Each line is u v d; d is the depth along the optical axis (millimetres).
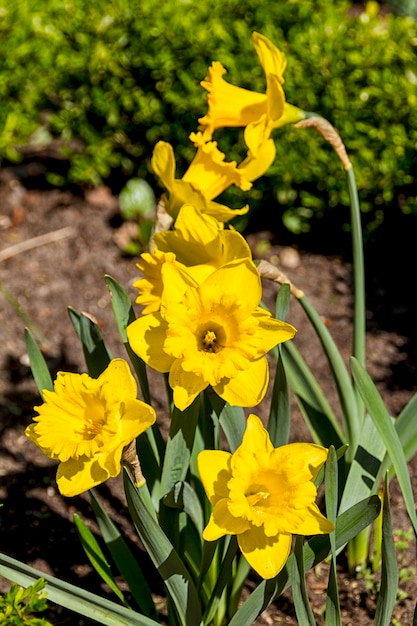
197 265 954
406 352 1567
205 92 1691
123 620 1008
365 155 1639
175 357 909
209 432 1034
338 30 1646
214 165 1009
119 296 996
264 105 1038
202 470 926
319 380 1521
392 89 1592
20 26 1724
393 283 1728
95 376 1046
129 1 1704
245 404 920
